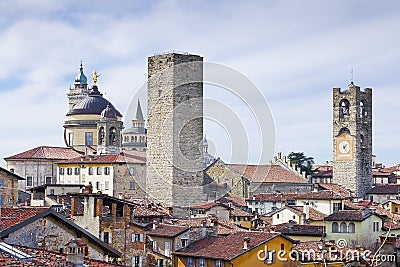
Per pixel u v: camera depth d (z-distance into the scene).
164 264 85.44
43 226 50.34
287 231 109.62
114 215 72.81
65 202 98.31
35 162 175.38
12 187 109.56
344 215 111.50
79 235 51.97
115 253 53.69
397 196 199.25
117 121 188.50
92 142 197.50
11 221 49.62
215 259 80.81
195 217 105.19
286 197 151.38
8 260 37.69
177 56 121.19
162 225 93.69
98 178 161.75
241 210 127.69
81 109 199.62
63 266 39.16
